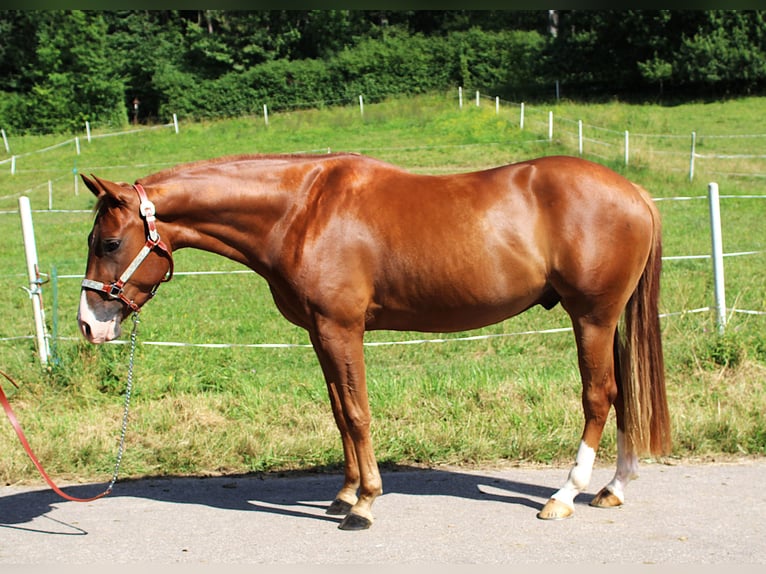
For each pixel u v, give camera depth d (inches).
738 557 144.3
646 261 173.6
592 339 169.2
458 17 1817.2
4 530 167.2
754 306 339.3
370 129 1087.6
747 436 208.1
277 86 1560.0
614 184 167.9
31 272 271.3
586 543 152.9
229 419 240.2
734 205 620.1
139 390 259.8
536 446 207.5
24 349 306.7
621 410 176.1
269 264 170.6
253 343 337.4
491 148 888.9
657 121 1114.7
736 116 1136.2
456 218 164.6
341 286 164.6
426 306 167.8
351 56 1579.7
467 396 243.0
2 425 230.4
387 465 205.3
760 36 1304.1
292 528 165.5
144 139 1155.9
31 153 1085.1
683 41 1350.9
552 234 165.6
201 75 1594.5
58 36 1462.8
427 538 157.6
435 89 1566.2
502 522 165.2
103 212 164.4
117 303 166.9
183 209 168.7
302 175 170.2
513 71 1572.3
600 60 1477.6
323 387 259.6
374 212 166.1
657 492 179.6
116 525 168.6
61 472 205.0
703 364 257.1
